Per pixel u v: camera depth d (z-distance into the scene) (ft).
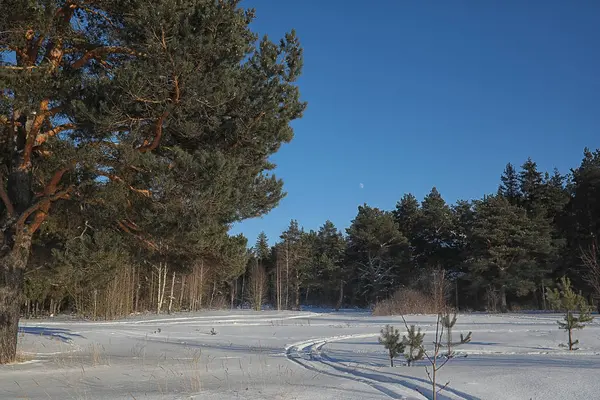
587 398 22.93
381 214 217.77
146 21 33.91
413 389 26.32
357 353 47.65
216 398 23.98
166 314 155.22
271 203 46.47
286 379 30.58
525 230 168.96
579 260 161.58
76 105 35.12
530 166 200.44
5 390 27.94
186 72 34.91
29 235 42.75
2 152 45.70
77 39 40.50
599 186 163.32
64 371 35.91
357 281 223.30
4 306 40.81
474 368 32.35
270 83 40.34
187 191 37.40
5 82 34.27
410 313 132.05
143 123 38.50
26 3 33.30
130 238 49.88
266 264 291.99
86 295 132.87
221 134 41.16
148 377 32.50
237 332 79.61
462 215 212.23
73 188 41.57
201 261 52.70
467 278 172.65
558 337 61.62
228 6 37.55
